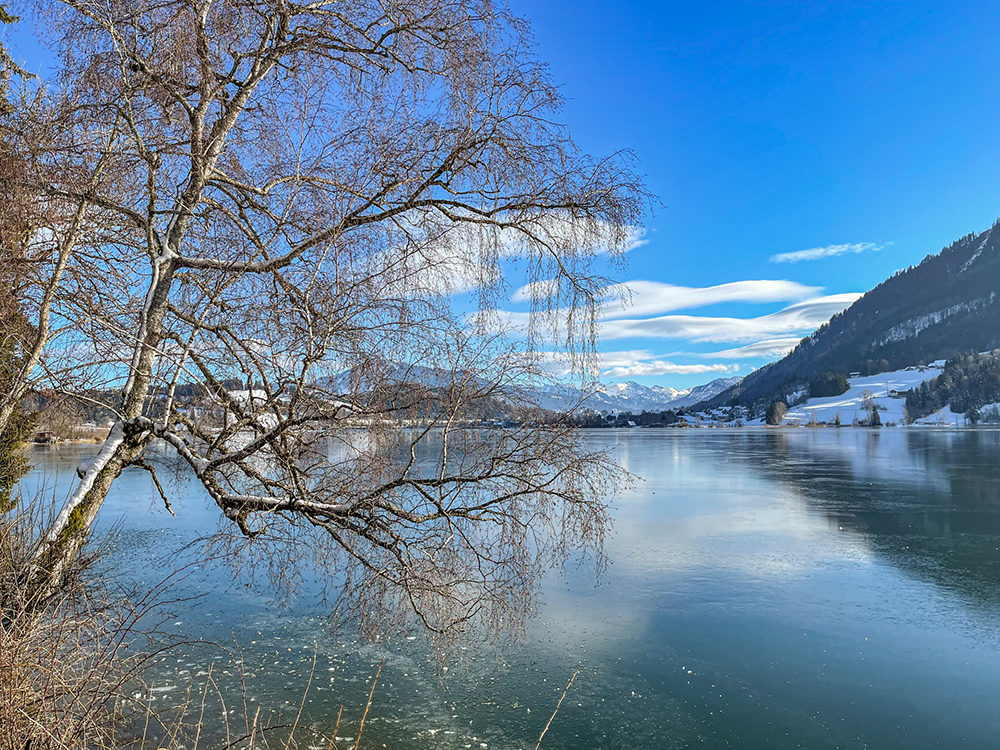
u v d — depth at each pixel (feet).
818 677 25.96
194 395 14.11
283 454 13.24
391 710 22.74
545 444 13.41
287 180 14.35
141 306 13.62
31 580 11.51
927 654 28.17
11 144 12.41
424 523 14.05
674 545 48.91
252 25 14.49
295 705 22.86
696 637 30.04
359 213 13.51
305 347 12.51
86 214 13.60
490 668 26.37
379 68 14.76
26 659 10.28
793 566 42.80
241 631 29.14
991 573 41.29
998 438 240.73
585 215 14.34
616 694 24.35
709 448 200.13
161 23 12.76
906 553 46.73
